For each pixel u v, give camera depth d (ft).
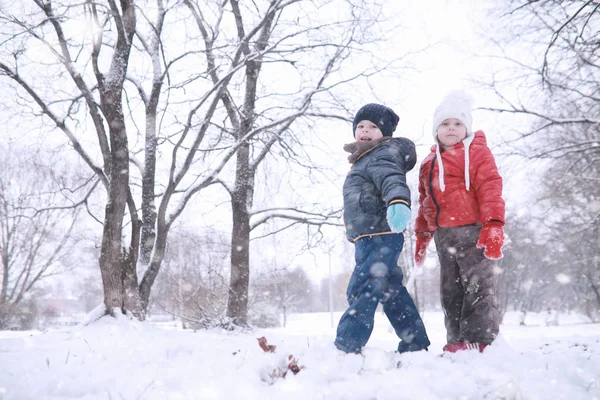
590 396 6.38
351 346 8.62
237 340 13.52
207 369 7.19
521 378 7.14
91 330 17.29
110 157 22.63
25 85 22.88
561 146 36.70
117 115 20.89
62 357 9.56
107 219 20.45
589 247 68.13
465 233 10.02
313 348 8.89
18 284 82.17
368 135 11.02
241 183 30.17
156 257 24.03
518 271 90.07
